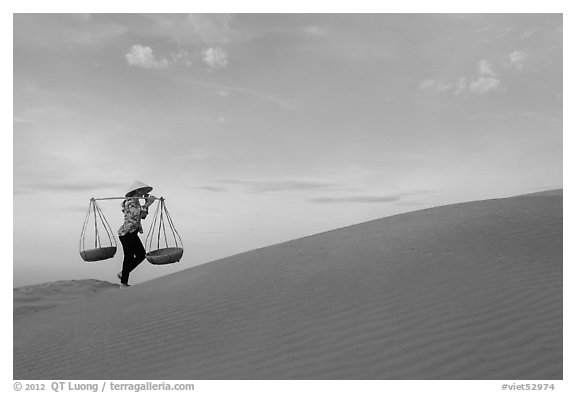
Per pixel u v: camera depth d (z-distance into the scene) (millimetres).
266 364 6332
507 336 6199
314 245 11234
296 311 7641
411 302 7301
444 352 6035
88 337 8312
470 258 8625
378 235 11055
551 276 7582
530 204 11680
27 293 15969
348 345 6457
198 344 7234
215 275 10430
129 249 11992
